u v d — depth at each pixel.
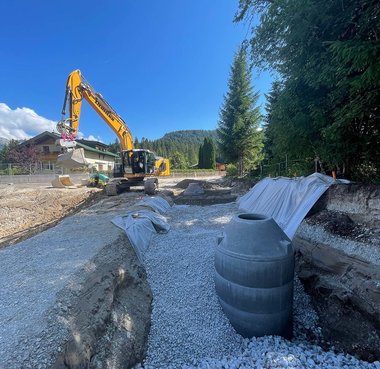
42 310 2.65
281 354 2.79
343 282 3.47
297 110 5.07
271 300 3.08
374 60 3.19
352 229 3.78
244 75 20.27
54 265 3.87
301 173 7.84
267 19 4.90
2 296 3.01
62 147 11.26
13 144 37.72
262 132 19.56
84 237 5.29
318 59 4.40
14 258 4.32
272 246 3.14
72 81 11.39
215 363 2.83
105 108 12.97
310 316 3.67
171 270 4.59
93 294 3.01
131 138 14.80
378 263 3.09
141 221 6.14
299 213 5.09
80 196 14.68
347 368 2.64
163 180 27.67
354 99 3.94
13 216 12.24
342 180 5.11
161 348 3.13
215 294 3.94
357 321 3.15
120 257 4.21
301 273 4.23
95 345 2.46
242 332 3.29
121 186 13.16
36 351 2.12
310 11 3.95
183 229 6.61
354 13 3.86
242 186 13.41
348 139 4.55
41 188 17.72
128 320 3.11
